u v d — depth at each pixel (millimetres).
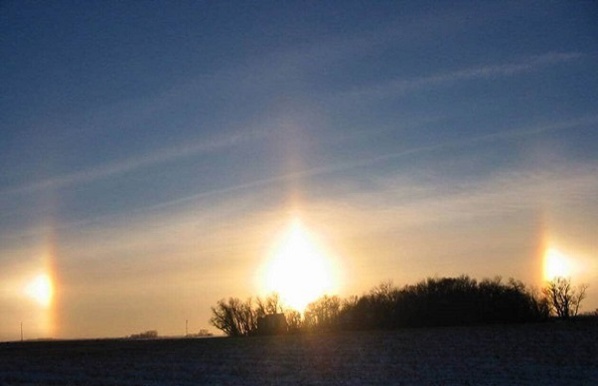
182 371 51625
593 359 52344
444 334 75312
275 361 56875
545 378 43344
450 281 100500
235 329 104250
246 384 43656
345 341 72875
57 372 52156
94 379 47281
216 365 55312
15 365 57781
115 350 73250
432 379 43625
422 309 99375
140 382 45406
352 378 45188
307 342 74062
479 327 83312
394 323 99625
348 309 103062
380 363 53156
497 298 97562
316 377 46219
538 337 67500
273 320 102938
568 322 86312
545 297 97375
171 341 86438
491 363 51219
